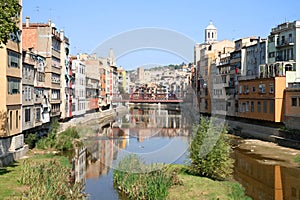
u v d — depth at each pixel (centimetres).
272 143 5703
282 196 2897
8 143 3734
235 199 2361
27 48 5247
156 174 2653
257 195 2883
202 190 2469
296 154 4784
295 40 6247
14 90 3831
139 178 2709
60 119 6209
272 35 6938
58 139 4591
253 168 3972
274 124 6047
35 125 4697
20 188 2509
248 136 6606
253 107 6662
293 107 5553
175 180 2609
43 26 5644
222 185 2631
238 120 7450
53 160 3556
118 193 2762
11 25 2520
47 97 5353
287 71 5888
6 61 3606
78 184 2848
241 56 7919
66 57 6488
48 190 2383
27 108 4366
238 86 7350
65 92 6341
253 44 7644
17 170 3089
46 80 5531
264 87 6256
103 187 2919
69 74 6675
